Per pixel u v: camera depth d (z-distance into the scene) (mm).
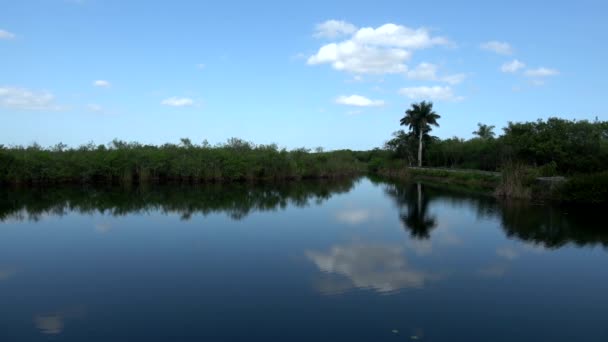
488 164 62688
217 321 10484
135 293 12523
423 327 10180
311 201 34594
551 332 10023
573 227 22641
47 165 43281
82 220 24797
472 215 26984
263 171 56250
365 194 40625
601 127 41375
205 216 26438
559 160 39406
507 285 13320
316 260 16094
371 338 9562
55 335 9758
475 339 9586
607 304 11781
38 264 15641
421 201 34625
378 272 14555
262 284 13273
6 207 29719
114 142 51719
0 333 9875
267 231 21703
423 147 81188
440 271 14711
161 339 9500
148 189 42312
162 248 17984
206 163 50656
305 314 10891
